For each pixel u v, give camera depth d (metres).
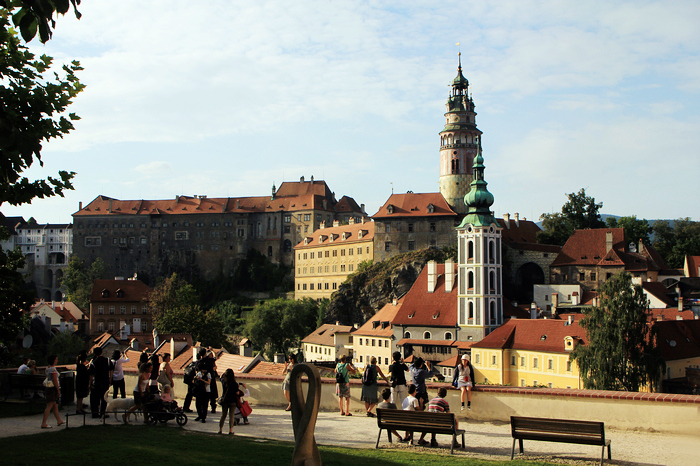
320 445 24.70
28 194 22.34
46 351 118.75
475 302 128.25
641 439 25.36
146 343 119.44
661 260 158.00
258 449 23.02
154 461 20.73
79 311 169.62
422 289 143.25
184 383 36.03
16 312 47.19
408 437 25.70
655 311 122.38
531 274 164.50
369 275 186.12
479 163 129.25
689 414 25.72
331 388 32.81
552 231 181.75
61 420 28.44
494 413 29.19
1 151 18.83
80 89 23.00
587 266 153.88
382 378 32.28
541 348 105.75
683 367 96.19
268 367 47.94
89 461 20.50
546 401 28.23
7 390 36.62
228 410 27.28
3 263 43.16
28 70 22.50
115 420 30.00
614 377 81.62
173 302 159.50
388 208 192.62
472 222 128.62
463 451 24.06
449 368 122.81
